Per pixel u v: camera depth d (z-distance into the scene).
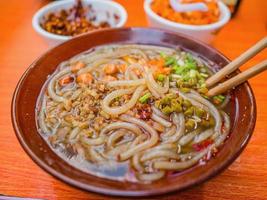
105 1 0.32
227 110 0.20
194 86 0.21
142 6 0.36
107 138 0.18
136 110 0.20
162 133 0.19
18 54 0.29
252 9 0.36
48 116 0.19
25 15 0.34
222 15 0.30
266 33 0.33
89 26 0.31
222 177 0.20
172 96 0.20
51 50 0.22
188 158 0.17
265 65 0.19
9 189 0.19
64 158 0.17
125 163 0.17
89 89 0.21
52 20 0.31
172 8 0.30
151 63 0.23
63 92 0.21
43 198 0.19
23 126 0.17
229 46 0.31
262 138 0.22
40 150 0.17
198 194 0.19
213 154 0.17
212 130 0.19
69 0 0.32
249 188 0.20
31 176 0.20
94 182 0.15
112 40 0.24
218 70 0.22
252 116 0.18
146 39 0.24
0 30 0.32
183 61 0.23
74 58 0.23
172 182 0.15
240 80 0.20
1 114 0.24
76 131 0.18
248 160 0.21
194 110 0.20
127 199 0.15
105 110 0.19
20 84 0.19
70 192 0.19
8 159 0.21
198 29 0.28
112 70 0.22
